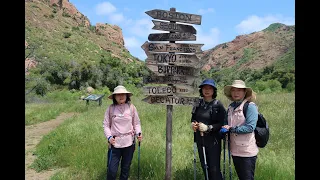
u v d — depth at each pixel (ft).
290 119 30.07
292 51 379.14
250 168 12.87
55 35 319.27
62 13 411.95
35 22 326.85
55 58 231.50
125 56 380.78
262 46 507.71
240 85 13.03
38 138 34.96
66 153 22.29
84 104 87.35
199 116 14.40
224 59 543.80
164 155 20.02
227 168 17.26
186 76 16.16
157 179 16.58
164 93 16.14
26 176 19.21
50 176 18.89
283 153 19.75
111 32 440.86
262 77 229.04
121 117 15.03
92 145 23.03
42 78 147.43
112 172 14.94
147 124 32.04
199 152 14.60
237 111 12.98
